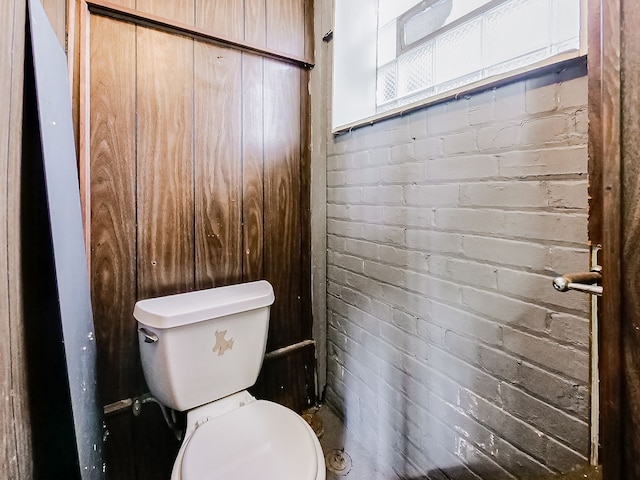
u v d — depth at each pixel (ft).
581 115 2.27
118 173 3.74
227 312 3.74
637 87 1.01
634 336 1.05
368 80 4.47
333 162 5.01
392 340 4.09
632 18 1.02
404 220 3.82
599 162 1.18
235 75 4.44
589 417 2.28
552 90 2.43
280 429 3.24
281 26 4.73
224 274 4.51
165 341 3.41
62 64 3.02
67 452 2.52
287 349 5.08
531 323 2.65
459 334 3.26
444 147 3.30
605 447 1.14
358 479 4.16
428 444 3.68
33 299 2.27
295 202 5.09
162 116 3.97
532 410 2.68
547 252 2.52
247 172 4.62
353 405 4.83
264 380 4.93
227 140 4.43
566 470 2.45
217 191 4.40
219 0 4.23
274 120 4.81
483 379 3.05
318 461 2.89
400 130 3.83
